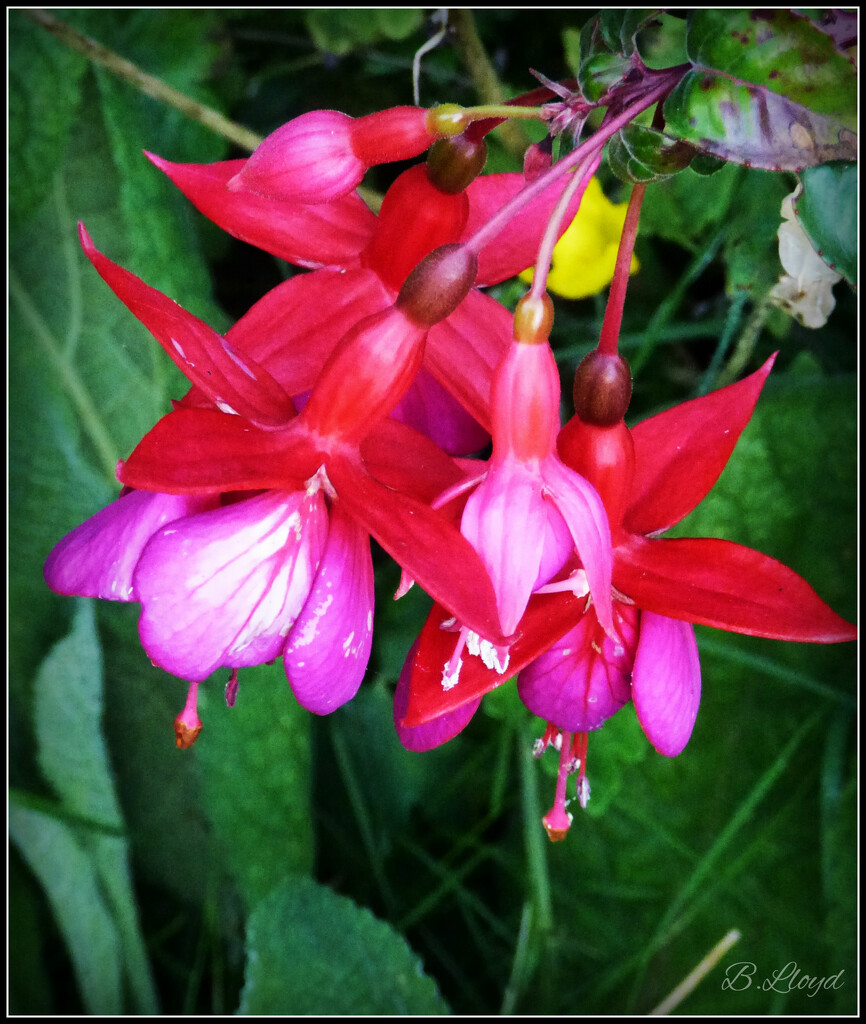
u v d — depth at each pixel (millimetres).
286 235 155
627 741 244
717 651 257
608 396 135
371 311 152
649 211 243
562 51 265
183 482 120
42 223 256
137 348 258
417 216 147
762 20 151
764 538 250
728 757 262
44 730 268
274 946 242
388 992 240
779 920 258
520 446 126
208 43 269
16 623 269
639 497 148
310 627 127
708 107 152
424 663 128
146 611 125
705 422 149
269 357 151
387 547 120
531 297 125
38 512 266
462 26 232
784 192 232
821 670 250
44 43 251
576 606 134
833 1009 249
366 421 131
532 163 157
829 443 248
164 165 155
